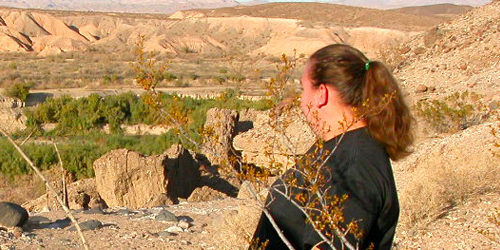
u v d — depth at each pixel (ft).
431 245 22.11
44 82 179.73
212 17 437.99
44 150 77.25
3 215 26.89
